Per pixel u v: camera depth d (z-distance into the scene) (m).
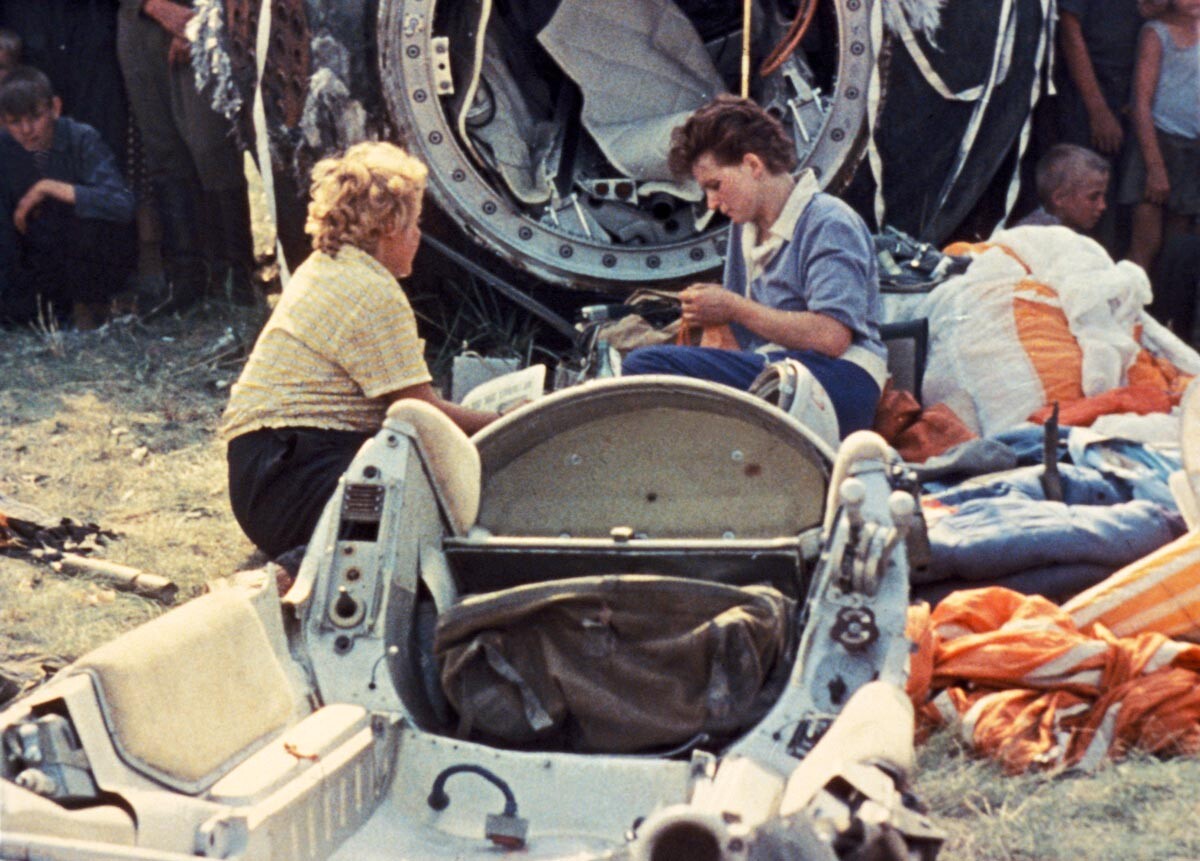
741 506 4.09
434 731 3.61
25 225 9.13
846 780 2.75
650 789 3.25
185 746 3.12
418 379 5.04
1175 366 6.78
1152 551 4.80
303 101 7.92
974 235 8.67
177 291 9.61
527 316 8.30
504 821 3.22
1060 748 4.02
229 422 5.14
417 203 5.14
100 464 7.07
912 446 6.29
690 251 7.91
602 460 4.17
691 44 8.22
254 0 8.05
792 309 5.79
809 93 8.04
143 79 9.30
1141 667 4.12
